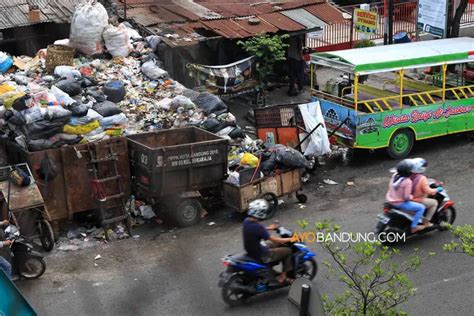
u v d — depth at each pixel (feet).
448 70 62.23
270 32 66.18
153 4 70.03
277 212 46.42
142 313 33.78
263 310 33.86
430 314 33.09
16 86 50.72
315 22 69.62
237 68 63.31
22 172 41.42
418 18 75.10
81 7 59.21
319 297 20.93
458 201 46.44
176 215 44.57
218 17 67.72
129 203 45.78
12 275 37.73
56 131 43.83
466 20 90.74
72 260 40.65
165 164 43.68
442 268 37.52
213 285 36.60
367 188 49.80
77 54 58.90
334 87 58.49
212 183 45.98
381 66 52.11
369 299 27.04
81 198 44.24
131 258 40.63
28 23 61.57
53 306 34.86
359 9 77.56
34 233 41.88
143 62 58.75
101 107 47.14
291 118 52.44
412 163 39.78
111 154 44.29
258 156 47.19
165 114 51.49
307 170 52.42
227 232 43.75
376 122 53.26
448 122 56.08
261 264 33.86
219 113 51.78
